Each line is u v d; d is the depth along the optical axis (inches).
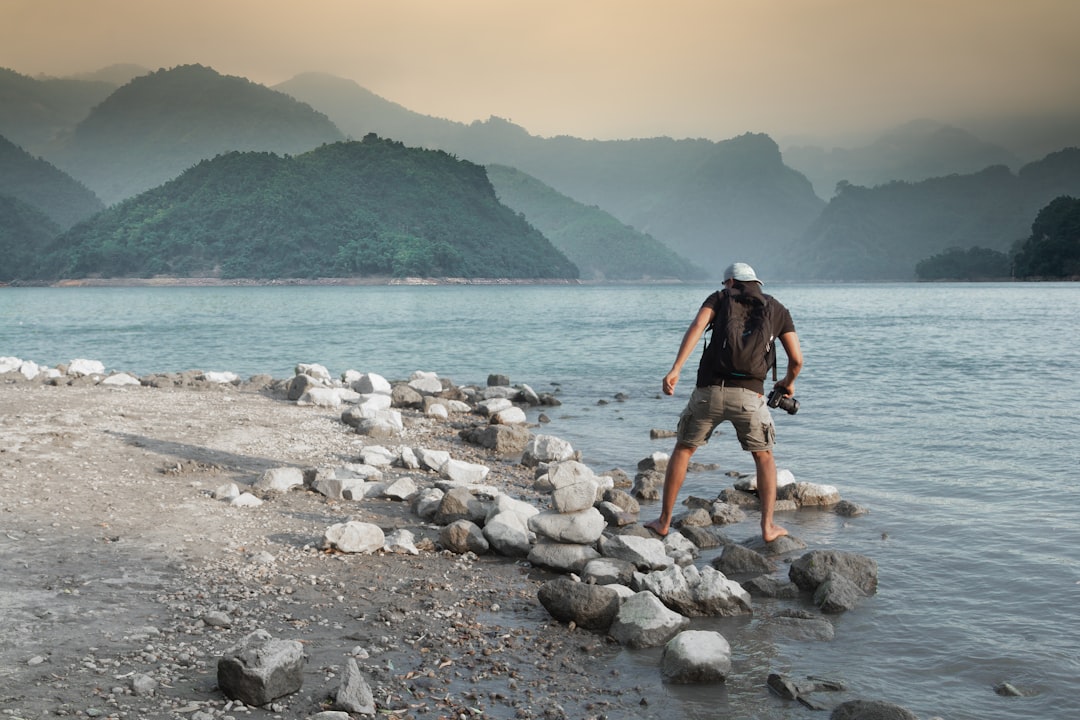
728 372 276.1
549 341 1542.8
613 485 392.8
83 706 158.2
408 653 196.4
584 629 218.1
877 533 309.7
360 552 273.6
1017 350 1189.1
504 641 206.7
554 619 223.6
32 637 190.4
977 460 438.9
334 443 466.0
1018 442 488.7
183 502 319.0
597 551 272.7
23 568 236.4
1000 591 246.1
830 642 211.8
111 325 2122.3
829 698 179.9
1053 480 389.7
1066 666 195.8
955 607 234.4
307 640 199.9
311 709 163.9
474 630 211.9
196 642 193.0
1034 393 719.1
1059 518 324.5
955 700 179.9
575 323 2206.0
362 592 236.2
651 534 307.0
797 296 4938.5
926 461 439.2
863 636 215.2
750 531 319.6
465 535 281.7
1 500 303.4
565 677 187.9
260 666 165.2
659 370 1021.2
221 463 395.5
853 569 251.1
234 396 644.1
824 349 1242.0
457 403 647.1
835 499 354.9
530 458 448.8
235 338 1647.4
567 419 626.2
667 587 233.1
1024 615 227.5
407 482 356.2
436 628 212.4
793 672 193.9
